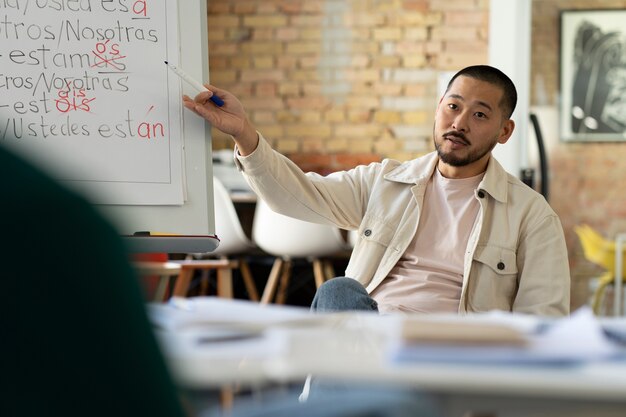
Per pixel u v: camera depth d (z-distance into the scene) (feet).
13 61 7.17
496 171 7.84
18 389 1.42
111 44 7.27
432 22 20.84
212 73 21.07
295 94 20.99
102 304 1.41
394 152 20.90
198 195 7.30
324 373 2.77
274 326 3.51
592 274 17.16
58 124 7.16
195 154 7.32
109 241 1.42
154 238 7.10
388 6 20.89
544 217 7.66
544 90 17.43
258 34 21.06
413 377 2.70
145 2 7.34
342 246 16.96
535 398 3.41
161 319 3.48
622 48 17.35
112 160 7.19
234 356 2.95
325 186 8.14
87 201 1.42
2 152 1.37
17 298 1.39
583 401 3.44
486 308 7.42
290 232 16.88
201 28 7.41
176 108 7.30
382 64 20.90
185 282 13.09
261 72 21.06
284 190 7.89
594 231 17.24
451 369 2.75
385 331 3.51
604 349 2.89
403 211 7.86
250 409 2.23
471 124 7.73
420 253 7.71
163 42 7.34
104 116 7.21
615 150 17.37
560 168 17.42
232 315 3.66
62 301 1.40
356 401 2.12
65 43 7.23
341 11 20.95
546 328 3.41
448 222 7.75
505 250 7.54
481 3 20.76
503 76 7.94
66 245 1.39
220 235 17.03
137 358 1.44
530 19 17.29
